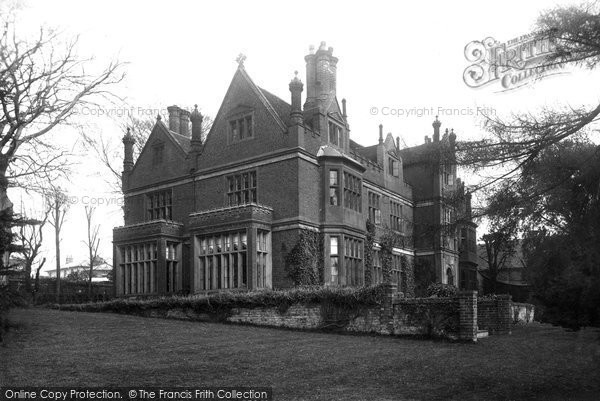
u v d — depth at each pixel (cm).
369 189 3014
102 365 1062
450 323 1628
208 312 2092
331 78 2773
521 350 1460
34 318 1820
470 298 1603
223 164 2656
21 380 902
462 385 996
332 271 2495
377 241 2947
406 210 3475
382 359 1239
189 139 3206
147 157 3048
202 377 983
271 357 1223
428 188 3556
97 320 1872
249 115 2605
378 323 1745
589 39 771
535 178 851
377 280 2942
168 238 2723
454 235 938
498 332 1969
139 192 3047
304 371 1079
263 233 2417
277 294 1938
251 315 1991
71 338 1420
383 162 3253
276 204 2445
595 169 799
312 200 2475
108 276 5825
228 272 2422
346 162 2623
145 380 938
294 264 2352
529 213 859
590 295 1554
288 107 2775
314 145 2538
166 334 1565
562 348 1519
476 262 3984
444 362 1226
